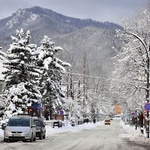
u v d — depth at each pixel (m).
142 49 46.91
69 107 88.56
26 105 52.97
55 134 48.34
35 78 55.09
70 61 96.50
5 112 52.25
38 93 54.81
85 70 103.81
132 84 47.34
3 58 78.38
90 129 72.19
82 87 107.75
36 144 28.48
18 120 31.64
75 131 59.94
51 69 66.00
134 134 47.44
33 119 33.22
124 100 49.91
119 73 47.91
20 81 54.16
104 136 44.03
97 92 123.50
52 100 65.62
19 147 24.97
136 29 47.97
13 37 54.94
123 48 48.34
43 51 66.44
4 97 54.25
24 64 53.69
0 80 68.56
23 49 54.19
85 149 24.45
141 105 47.84
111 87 48.62
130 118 94.81
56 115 74.94
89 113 125.31
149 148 26.47
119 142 33.03
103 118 164.62
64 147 25.86
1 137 35.69
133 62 47.00
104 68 123.56
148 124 38.84
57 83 66.88
